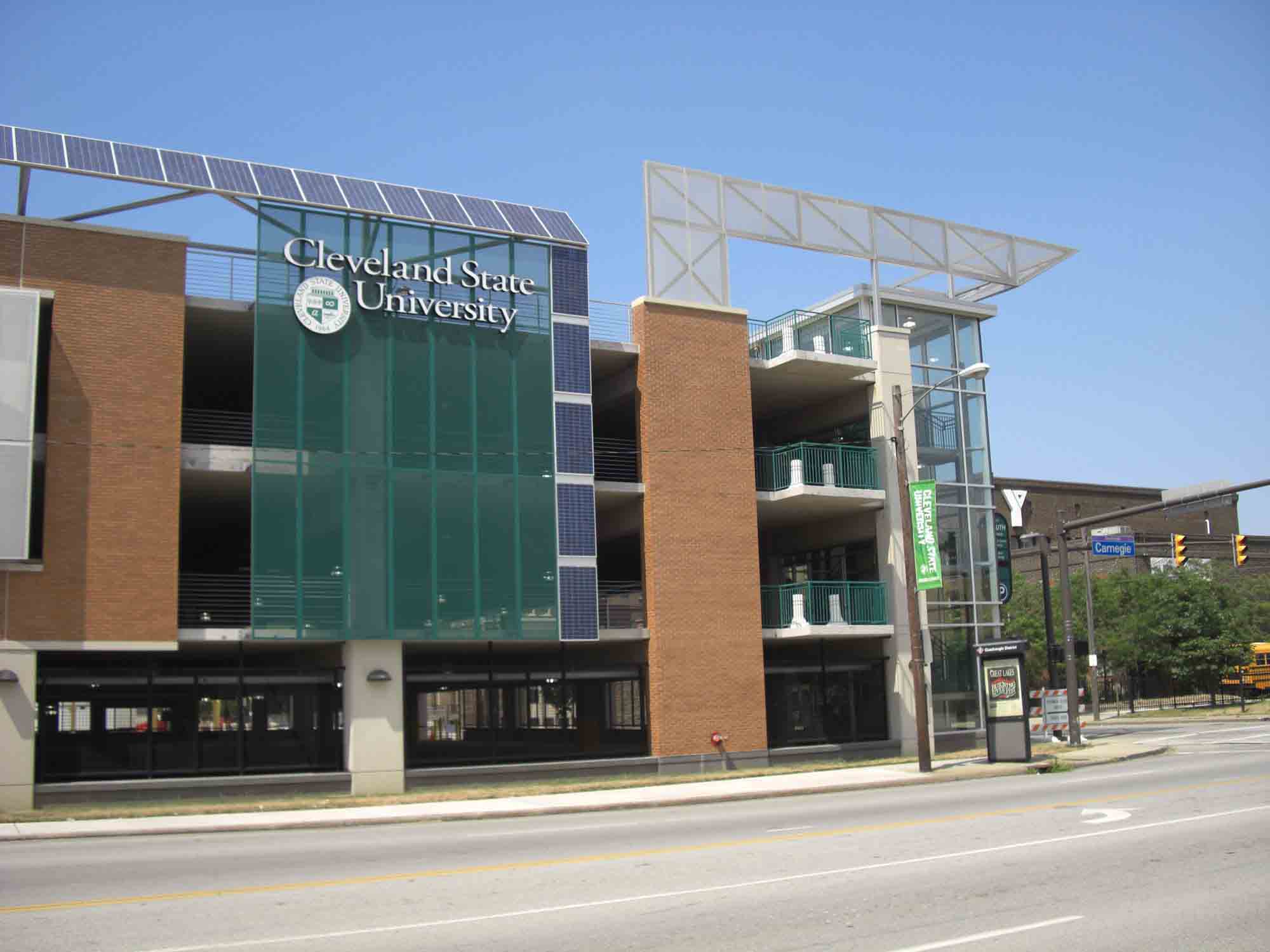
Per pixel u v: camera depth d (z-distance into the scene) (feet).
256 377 82.64
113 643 76.02
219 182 83.92
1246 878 38.17
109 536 77.00
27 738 73.10
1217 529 273.54
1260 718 160.04
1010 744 95.96
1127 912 33.04
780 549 123.85
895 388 94.53
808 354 106.22
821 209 113.39
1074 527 114.42
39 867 45.88
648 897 36.24
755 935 30.50
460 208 93.61
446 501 87.71
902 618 108.68
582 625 91.81
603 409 108.78
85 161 80.33
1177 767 87.15
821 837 50.90
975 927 31.24
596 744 111.45
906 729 107.24
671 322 100.94
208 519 103.96
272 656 101.19
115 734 91.50
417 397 87.92
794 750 100.01
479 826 63.87
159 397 79.77
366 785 82.33
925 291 117.91
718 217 107.34
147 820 67.56
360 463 85.15
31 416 74.64
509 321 92.17
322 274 85.97
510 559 89.45
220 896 37.47
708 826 58.39
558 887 38.52
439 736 109.40
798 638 105.81
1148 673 219.41
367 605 83.82
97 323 78.59
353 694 83.35
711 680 97.04
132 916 34.01
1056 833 50.01
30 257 77.36
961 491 116.37
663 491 97.81
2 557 73.00
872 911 33.53
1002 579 117.29
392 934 31.09
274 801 76.89
